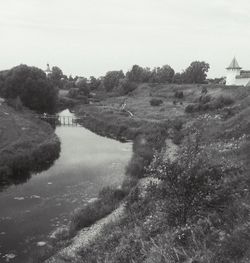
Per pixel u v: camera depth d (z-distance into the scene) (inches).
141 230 622.2
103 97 4694.9
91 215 928.9
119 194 1070.4
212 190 514.6
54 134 2250.2
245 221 441.1
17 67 3346.5
